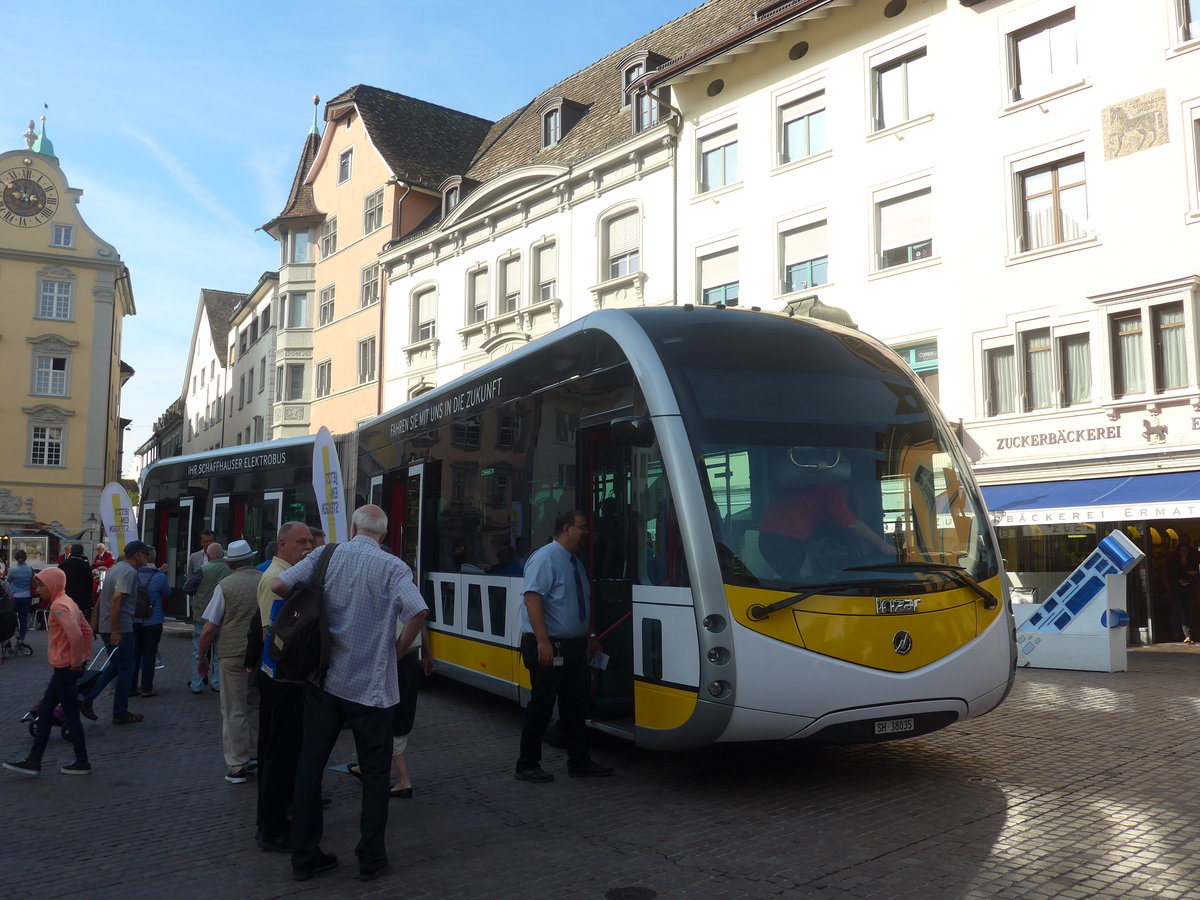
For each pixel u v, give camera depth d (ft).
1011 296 66.33
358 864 18.31
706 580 22.03
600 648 25.59
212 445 208.95
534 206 100.89
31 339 164.76
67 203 169.27
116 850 19.86
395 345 120.67
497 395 33.04
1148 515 54.80
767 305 79.66
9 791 24.82
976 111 68.80
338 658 17.94
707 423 23.22
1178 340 59.36
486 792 23.63
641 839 19.60
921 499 24.06
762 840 19.29
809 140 78.74
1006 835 19.16
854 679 21.77
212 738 31.53
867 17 74.95
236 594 25.82
